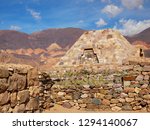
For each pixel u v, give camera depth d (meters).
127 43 26.61
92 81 11.61
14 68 6.27
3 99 5.64
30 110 7.13
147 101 10.04
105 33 25.69
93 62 24.38
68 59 24.67
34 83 7.50
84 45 25.19
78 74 16.03
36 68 7.68
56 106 10.56
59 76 14.52
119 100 10.30
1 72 5.56
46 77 10.42
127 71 10.55
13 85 6.14
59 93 10.84
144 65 10.32
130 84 10.30
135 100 10.16
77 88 10.75
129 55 24.25
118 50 24.05
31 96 7.25
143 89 10.15
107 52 24.22
